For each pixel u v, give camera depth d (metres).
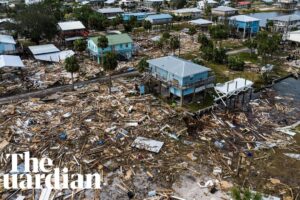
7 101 61.19
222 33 104.44
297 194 38.25
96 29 127.00
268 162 44.62
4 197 36.94
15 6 163.50
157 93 65.75
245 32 123.38
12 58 76.88
